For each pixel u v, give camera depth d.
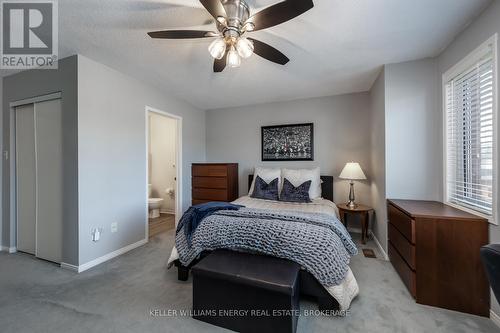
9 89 2.76
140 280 2.11
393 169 2.48
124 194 2.79
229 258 1.71
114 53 2.25
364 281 2.09
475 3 1.56
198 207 2.32
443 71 2.20
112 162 2.62
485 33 1.62
